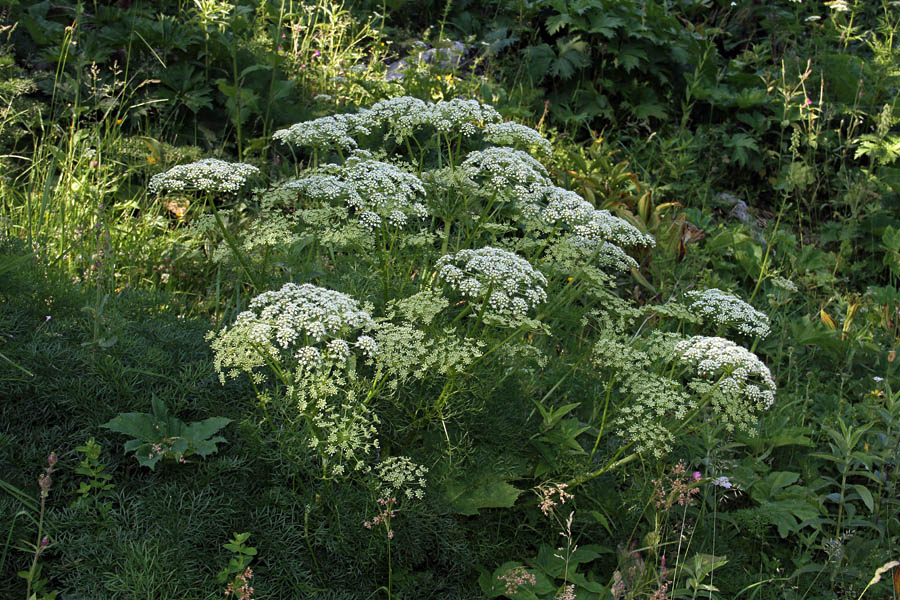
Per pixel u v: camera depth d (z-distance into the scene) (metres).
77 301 3.50
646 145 7.39
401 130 4.07
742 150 7.12
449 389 3.08
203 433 2.93
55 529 2.63
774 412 4.32
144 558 2.54
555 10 8.00
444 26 8.77
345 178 3.47
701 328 4.80
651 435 3.02
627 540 3.42
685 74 7.50
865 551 3.61
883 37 8.62
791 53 8.19
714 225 6.41
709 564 3.01
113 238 4.40
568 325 4.27
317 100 6.39
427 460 3.28
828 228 6.67
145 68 5.70
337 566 2.93
